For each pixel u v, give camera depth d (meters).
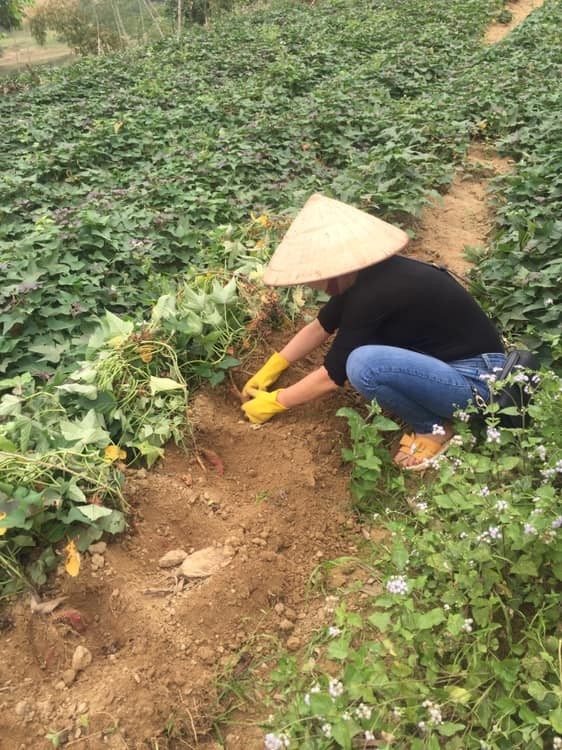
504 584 2.09
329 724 1.78
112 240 4.44
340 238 2.54
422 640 1.96
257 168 5.83
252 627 2.32
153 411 3.01
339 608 2.07
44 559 2.39
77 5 24.64
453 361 2.72
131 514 2.65
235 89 9.01
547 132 6.35
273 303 3.62
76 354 3.50
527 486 2.29
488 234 5.09
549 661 1.82
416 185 5.21
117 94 9.24
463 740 1.79
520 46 10.97
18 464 2.45
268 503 2.75
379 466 2.82
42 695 2.10
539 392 2.52
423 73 9.73
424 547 2.20
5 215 5.22
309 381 2.91
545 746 1.81
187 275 3.99
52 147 7.13
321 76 10.10
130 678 2.11
